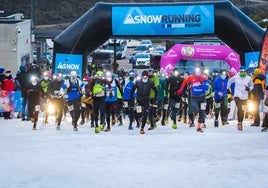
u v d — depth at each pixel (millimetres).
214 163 9820
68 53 25641
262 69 21250
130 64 60938
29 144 13164
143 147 12227
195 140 13531
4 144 13242
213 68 32750
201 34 25516
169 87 17516
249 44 25156
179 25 25344
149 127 17984
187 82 16422
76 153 11328
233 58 31750
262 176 8516
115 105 18859
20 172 8961
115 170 9141
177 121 21000
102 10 25516
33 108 19984
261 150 11469
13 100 22547
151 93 16844
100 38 25844
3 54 39688
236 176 8531
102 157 10703
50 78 20328
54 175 8688
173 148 11961
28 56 43844
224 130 16797
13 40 39594
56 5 100750
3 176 8602
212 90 20125
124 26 25438
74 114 17219
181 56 32406
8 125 19438
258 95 17969
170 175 8648
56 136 15297
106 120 18219
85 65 26250
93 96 16516
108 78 17078
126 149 11883
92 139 14133
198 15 25266
